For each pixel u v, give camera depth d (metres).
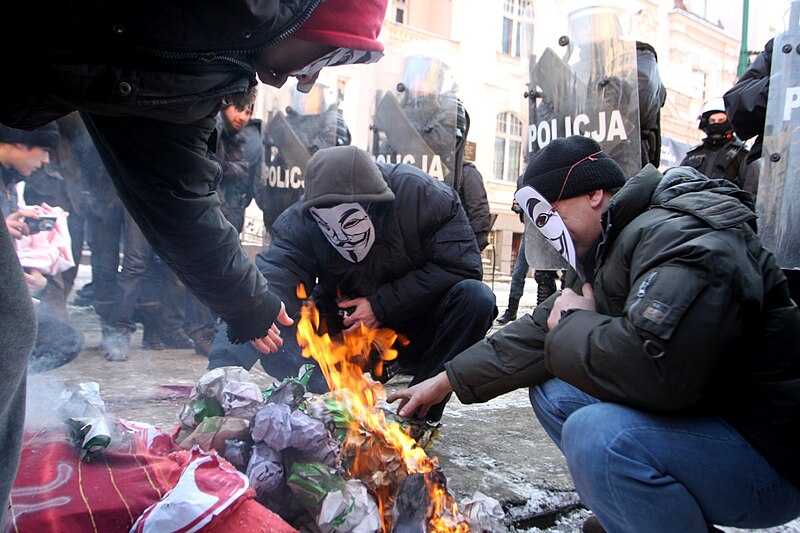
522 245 5.81
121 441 1.43
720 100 4.32
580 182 1.49
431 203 2.33
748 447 1.22
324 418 1.55
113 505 1.19
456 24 16.28
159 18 0.88
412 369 2.65
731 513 1.24
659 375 1.17
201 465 1.28
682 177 1.37
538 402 1.73
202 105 1.08
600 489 1.28
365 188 2.21
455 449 2.27
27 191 2.52
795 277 2.22
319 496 1.35
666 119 17.83
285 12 1.03
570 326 1.35
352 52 1.18
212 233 1.39
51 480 1.22
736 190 1.32
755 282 1.17
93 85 0.89
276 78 1.19
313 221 2.33
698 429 1.24
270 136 4.00
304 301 2.44
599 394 1.29
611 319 1.30
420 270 2.37
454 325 2.26
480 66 16.34
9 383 0.83
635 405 1.25
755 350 1.21
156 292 3.79
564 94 3.17
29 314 0.86
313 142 3.92
